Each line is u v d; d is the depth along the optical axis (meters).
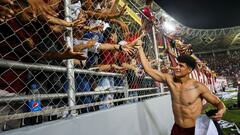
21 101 1.92
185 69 3.96
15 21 1.87
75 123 2.02
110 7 3.63
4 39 1.71
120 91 3.67
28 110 2.08
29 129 1.57
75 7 2.63
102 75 3.21
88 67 3.07
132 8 5.23
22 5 1.79
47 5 1.95
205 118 3.20
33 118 2.13
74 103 2.31
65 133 1.88
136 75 4.52
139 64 4.88
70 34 2.41
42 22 1.98
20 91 1.90
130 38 4.20
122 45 3.36
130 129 3.18
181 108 3.94
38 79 2.28
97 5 3.36
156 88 5.73
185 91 3.93
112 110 2.74
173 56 7.93
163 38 7.19
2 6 1.53
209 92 3.83
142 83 5.12
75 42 2.76
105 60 3.51
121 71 3.67
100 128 2.39
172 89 4.11
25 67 1.88
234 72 36.47
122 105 3.17
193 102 3.85
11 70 1.94
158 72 4.25
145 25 5.59
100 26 2.93
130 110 3.31
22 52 1.93
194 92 3.88
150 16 5.88
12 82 1.84
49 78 2.39
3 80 1.78
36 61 1.98
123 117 3.01
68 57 1.98
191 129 3.83
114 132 2.68
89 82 3.06
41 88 2.26
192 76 10.35
